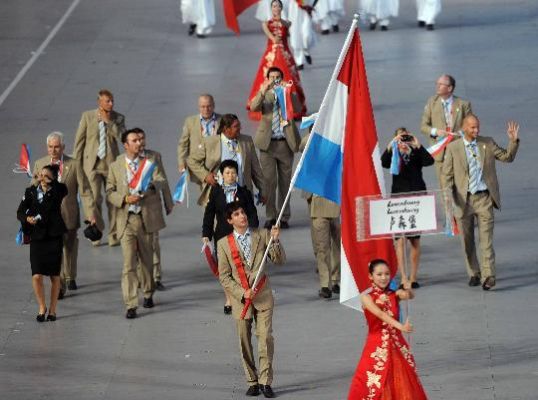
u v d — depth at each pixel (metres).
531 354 37.00
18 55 73.50
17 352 38.62
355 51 34.28
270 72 47.84
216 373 36.69
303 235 47.62
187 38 75.69
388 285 32.31
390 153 42.25
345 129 34.25
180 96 64.25
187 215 50.22
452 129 47.62
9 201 51.78
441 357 37.09
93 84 67.31
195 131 45.25
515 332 38.62
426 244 46.56
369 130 34.22
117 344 39.00
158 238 44.69
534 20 76.56
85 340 39.38
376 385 31.89
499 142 56.00
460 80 65.00
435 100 47.97
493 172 41.75
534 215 48.44
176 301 42.22
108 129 47.09
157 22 79.50
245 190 39.97
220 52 72.25
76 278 44.53
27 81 68.38
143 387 35.91
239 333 34.94
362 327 39.53
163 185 41.50
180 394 35.34
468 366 36.41
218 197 39.72
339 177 34.91
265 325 34.88
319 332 39.28
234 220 34.88
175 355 38.03
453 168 41.81
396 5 74.88
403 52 70.38
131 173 40.91
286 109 47.81
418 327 39.22
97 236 43.62
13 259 46.31
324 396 34.75
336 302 41.62
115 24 79.38
